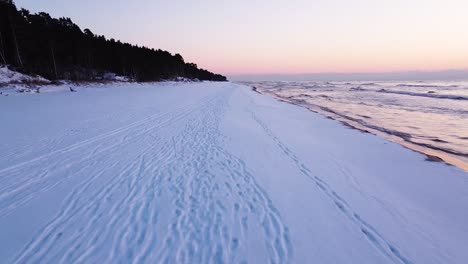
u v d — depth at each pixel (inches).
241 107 760.3
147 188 197.8
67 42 1531.7
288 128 481.1
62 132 352.8
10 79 879.1
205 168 244.1
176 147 307.3
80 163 244.2
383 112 758.5
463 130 508.4
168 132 380.2
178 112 570.6
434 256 141.9
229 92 1465.3
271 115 639.8
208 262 125.5
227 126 445.4
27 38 1230.9
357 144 382.9
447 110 762.8
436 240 156.7
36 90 877.2
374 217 178.5
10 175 212.8
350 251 140.9
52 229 144.9
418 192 224.7
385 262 134.4
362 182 239.8
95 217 157.4
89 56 1637.6
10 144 293.7
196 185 206.7
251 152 304.5
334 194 209.8
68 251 128.3
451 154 360.5
